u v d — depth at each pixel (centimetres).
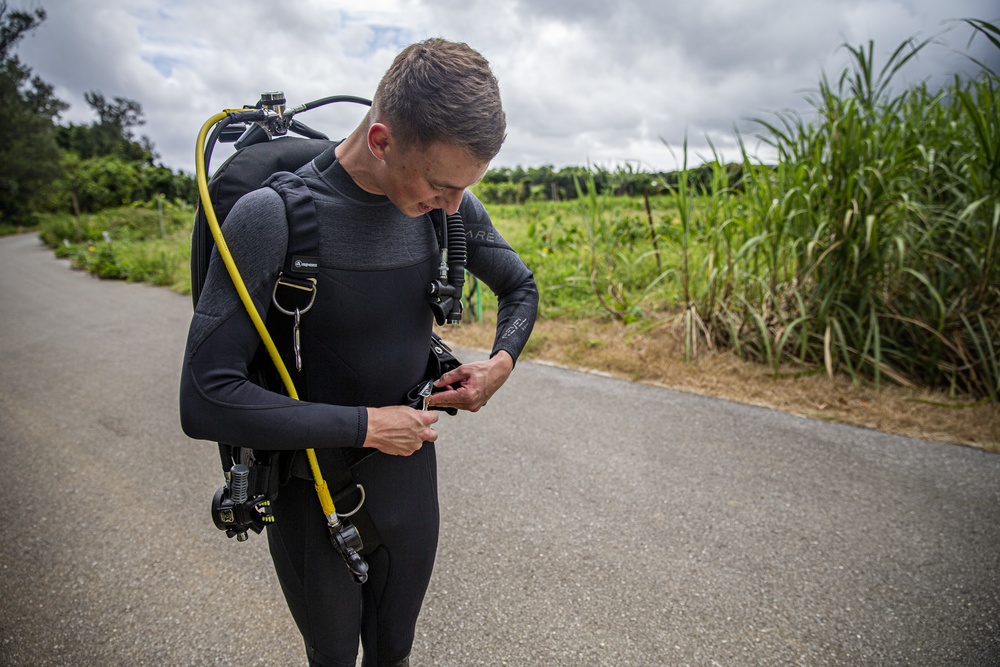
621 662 187
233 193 104
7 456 336
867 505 262
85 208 3362
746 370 407
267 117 117
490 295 655
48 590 224
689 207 438
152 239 1958
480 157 92
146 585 226
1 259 1556
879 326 395
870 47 376
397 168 95
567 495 277
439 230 120
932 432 322
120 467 321
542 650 192
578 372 433
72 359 526
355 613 127
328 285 105
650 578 222
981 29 310
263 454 113
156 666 189
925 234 371
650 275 624
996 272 362
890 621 199
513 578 225
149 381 462
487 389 122
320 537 119
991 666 181
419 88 88
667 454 311
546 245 737
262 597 220
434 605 212
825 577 220
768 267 435
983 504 259
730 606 208
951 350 377
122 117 6309
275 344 109
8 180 3272
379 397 116
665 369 419
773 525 250
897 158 368
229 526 113
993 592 210
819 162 393
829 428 332
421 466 130
